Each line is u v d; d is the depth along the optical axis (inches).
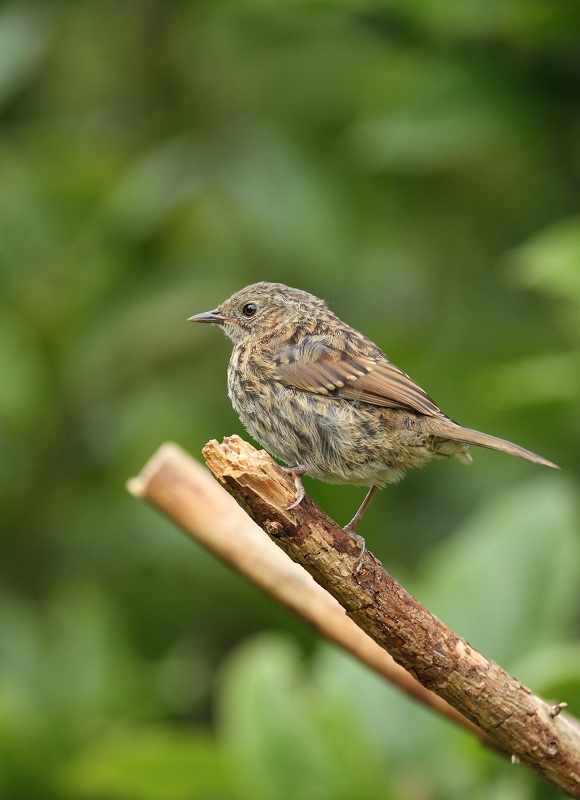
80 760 371.6
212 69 505.4
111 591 474.9
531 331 479.8
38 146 496.1
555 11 396.2
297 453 336.2
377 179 493.4
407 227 499.8
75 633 437.7
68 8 488.1
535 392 401.4
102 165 480.4
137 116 511.8
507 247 494.9
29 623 442.6
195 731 416.2
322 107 504.4
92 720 423.2
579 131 430.9
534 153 446.9
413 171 479.8
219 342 493.7
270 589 292.7
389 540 470.0
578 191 476.7
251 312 383.9
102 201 481.4
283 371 335.9
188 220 500.4
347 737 323.6
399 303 493.0
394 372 330.0
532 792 340.8
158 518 466.6
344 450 325.4
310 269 484.7
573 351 444.8
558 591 352.5
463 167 494.0
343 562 240.4
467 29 417.1
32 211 479.2
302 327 347.9
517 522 362.6
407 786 344.5
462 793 343.0
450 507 477.1
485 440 306.3
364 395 325.7
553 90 419.5
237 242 496.1
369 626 243.0
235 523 294.0
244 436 470.9
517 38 416.2
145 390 478.3
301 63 502.6
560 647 348.5
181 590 479.2
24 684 430.6
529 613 351.9
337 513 468.4
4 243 469.4
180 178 486.9
